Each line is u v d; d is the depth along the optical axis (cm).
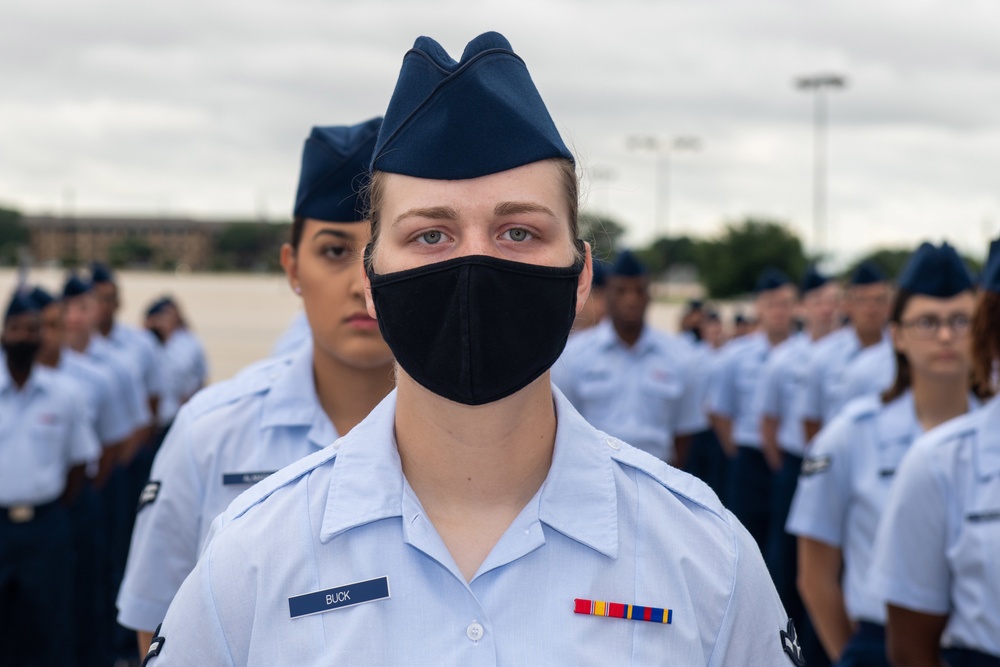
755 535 938
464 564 152
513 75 153
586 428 163
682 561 156
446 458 154
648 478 163
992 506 287
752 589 162
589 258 161
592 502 156
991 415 296
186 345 1267
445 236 150
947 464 295
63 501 652
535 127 150
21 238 13988
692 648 152
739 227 6600
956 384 383
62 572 638
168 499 272
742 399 962
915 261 384
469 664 144
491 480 155
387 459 157
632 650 149
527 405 154
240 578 153
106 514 827
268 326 4225
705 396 1082
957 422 304
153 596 272
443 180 147
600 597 150
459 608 148
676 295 8806
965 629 290
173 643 157
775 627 165
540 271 146
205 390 292
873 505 381
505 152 147
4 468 621
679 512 161
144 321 1220
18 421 630
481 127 147
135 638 757
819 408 754
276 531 155
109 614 764
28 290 757
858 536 387
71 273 848
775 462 838
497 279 144
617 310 736
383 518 152
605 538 153
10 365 636
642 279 733
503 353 146
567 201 154
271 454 273
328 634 147
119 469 837
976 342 306
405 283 148
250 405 279
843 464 392
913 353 385
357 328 268
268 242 14100
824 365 749
